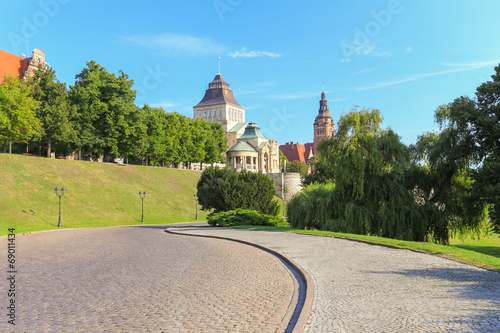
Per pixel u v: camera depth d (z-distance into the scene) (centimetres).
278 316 812
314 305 880
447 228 3091
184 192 8238
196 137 11162
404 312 807
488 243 3406
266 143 15188
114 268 1440
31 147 7725
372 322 744
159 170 8962
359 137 3183
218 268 1427
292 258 1614
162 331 720
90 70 7600
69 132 6731
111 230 4144
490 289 1010
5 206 4853
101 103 7369
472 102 3048
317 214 3269
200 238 2814
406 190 3098
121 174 7644
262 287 1099
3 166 5850
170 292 1040
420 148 3222
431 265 1411
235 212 4209
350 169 3089
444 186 3109
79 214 5469
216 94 18112
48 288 1096
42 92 6950
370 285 1086
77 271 1379
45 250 2089
